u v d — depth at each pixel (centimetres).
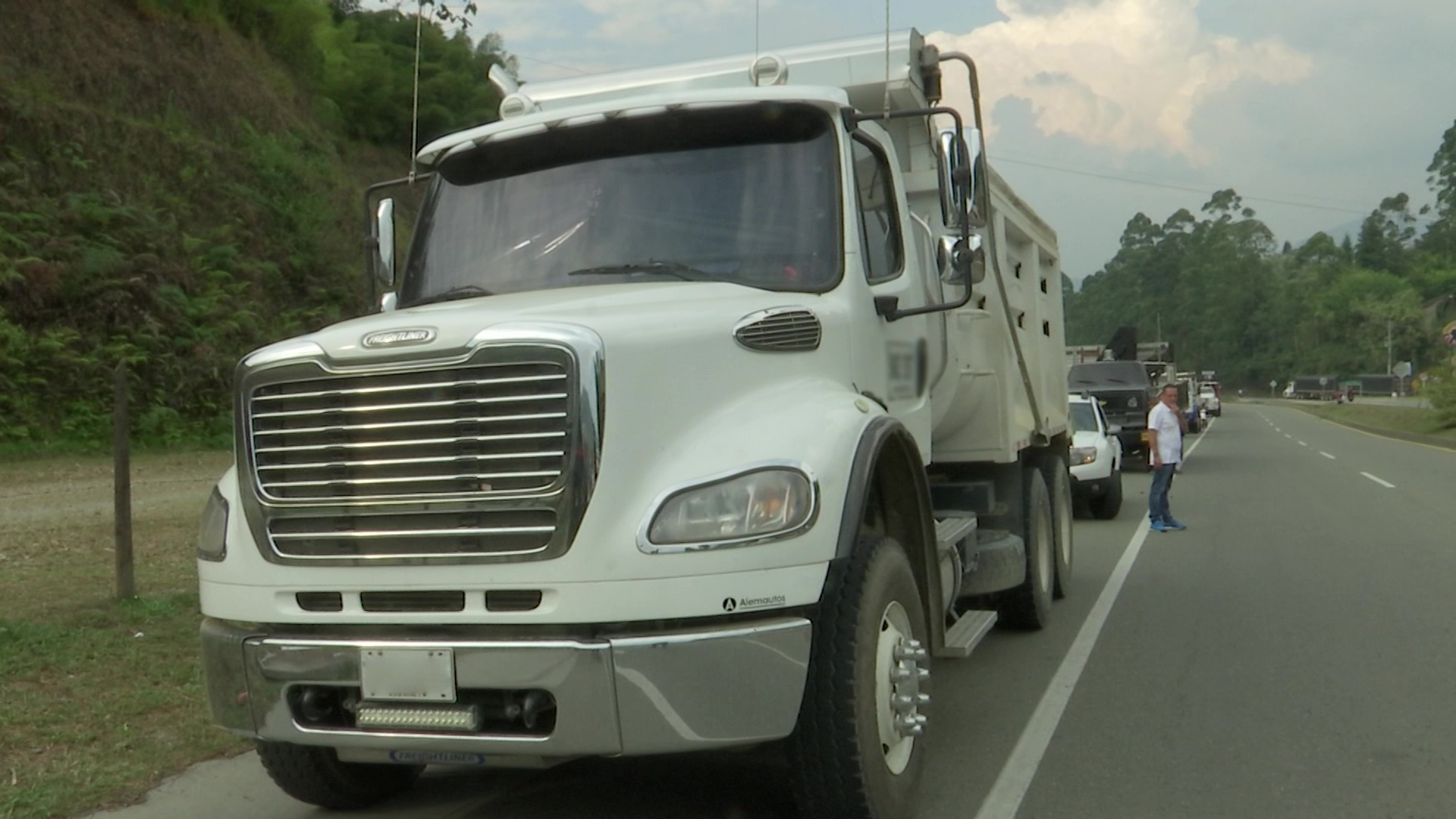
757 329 459
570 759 412
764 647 406
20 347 2223
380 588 421
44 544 1159
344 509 425
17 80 2700
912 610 493
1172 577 1142
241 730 442
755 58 675
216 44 3434
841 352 493
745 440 425
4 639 728
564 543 400
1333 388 11812
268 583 439
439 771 582
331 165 3653
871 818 447
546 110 680
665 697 394
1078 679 741
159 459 2177
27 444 2092
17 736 582
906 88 650
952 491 823
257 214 3088
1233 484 2233
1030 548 861
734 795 527
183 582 966
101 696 650
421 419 418
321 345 434
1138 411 2522
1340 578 1107
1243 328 15462
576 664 393
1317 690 700
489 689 411
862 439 448
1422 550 1281
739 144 539
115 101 2947
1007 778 548
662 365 424
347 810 524
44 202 2512
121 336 2412
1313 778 543
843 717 434
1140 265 17325
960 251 525
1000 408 791
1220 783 539
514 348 407
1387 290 14138
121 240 2606
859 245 521
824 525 419
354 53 4334
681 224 529
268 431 441
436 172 597
